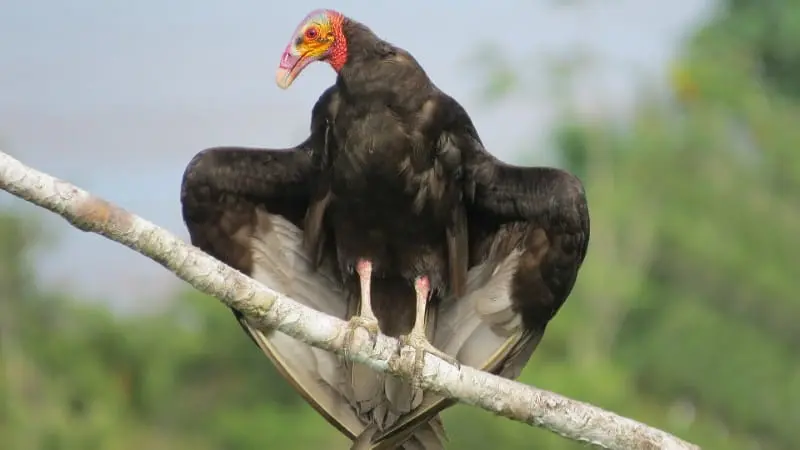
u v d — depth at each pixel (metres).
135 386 19.95
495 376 6.94
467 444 15.99
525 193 7.39
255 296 6.69
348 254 7.58
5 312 19.09
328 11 7.57
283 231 7.66
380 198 7.38
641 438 6.75
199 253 6.55
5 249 19.06
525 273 7.46
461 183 7.48
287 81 7.56
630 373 20.72
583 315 20.61
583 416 6.79
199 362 20.78
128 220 6.41
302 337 6.88
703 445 19.94
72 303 19.84
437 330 7.69
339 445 19.91
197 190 7.53
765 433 21.42
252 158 7.55
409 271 7.56
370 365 7.00
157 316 20.84
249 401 20.70
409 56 7.46
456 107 7.43
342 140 7.38
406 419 7.15
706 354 21.20
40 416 18.39
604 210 21.53
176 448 19.89
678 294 21.84
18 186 6.23
